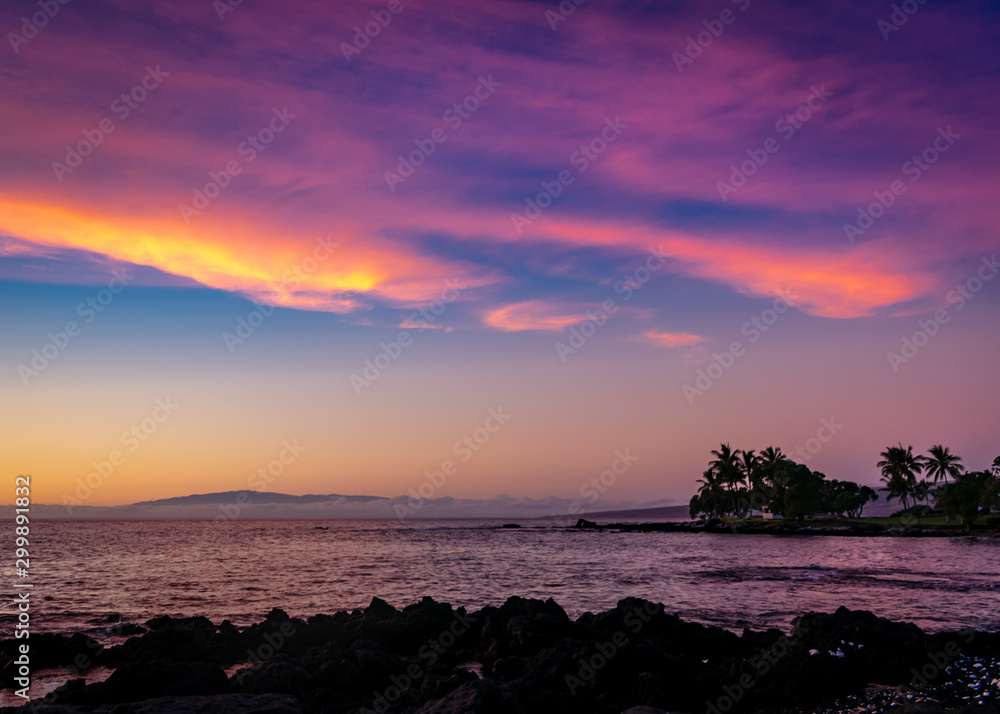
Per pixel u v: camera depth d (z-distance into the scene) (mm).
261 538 121188
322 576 46406
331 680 15922
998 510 103188
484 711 12211
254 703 12703
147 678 14953
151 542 101188
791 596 33781
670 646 19938
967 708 12172
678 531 152625
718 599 32625
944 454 132000
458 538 121750
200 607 31531
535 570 51062
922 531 102750
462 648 21641
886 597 33062
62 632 24562
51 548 81312
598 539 114938
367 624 21734
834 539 102125
